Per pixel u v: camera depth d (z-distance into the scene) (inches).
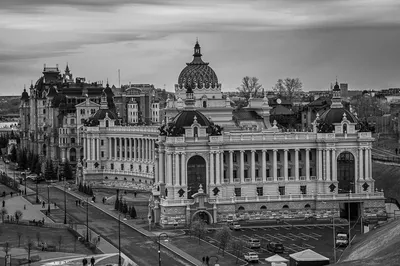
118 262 7613.2
